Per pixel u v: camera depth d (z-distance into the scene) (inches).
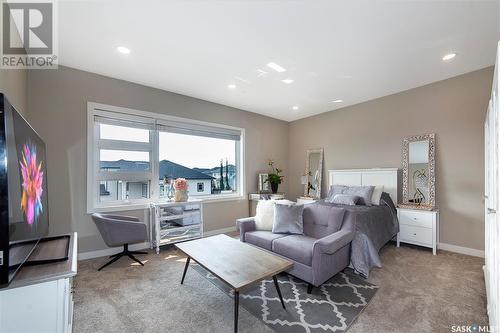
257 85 139.7
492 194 69.0
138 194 138.9
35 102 107.7
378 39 92.6
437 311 74.8
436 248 131.1
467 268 107.4
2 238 37.9
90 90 121.6
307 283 91.1
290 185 226.8
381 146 161.6
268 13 77.6
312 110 193.5
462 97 127.6
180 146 159.3
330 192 167.2
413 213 135.0
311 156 207.9
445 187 133.6
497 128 51.7
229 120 181.9
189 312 74.9
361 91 150.4
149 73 123.6
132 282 94.9
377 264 101.4
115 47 98.2
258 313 74.0
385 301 80.6
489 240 76.3
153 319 71.2
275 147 216.1
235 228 182.9
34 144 58.8
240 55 105.2
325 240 86.7
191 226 144.7
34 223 56.0
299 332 65.0
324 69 119.1
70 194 115.5
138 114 136.7
